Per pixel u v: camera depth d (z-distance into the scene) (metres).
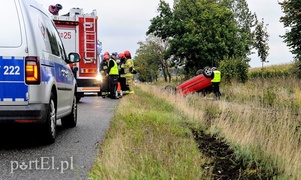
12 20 5.64
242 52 49.81
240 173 4.83
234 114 8.85
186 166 4.46
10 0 5.70
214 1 55.88
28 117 5.57
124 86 19.34
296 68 29.31
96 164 4.67
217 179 4.61
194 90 18.41
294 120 7.58
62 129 8.16
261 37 38.94
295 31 26.75
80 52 16.50
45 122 5.95
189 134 7.49
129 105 12.14
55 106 6.66
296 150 5.39
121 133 6.64
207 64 47.31
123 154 4.85
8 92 5.53
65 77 7.48
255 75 38.16
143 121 8.43
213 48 46.47
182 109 11.41
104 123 9.09
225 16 48.12
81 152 5.80
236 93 18.94
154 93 19.89
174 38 48.47
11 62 5.53
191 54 48.03
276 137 6.18
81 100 17.31
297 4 26.08
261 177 4.86
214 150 6.33
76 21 16.42
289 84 23.19
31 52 5.63
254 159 5.55
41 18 6.50
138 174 4.04
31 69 5.60
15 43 5.58
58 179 4.37
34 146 6.21
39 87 5.66
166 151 5.23
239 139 6.43
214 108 11.91
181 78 58.19
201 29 46.91
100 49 19.02
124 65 19.36
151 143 5.57
